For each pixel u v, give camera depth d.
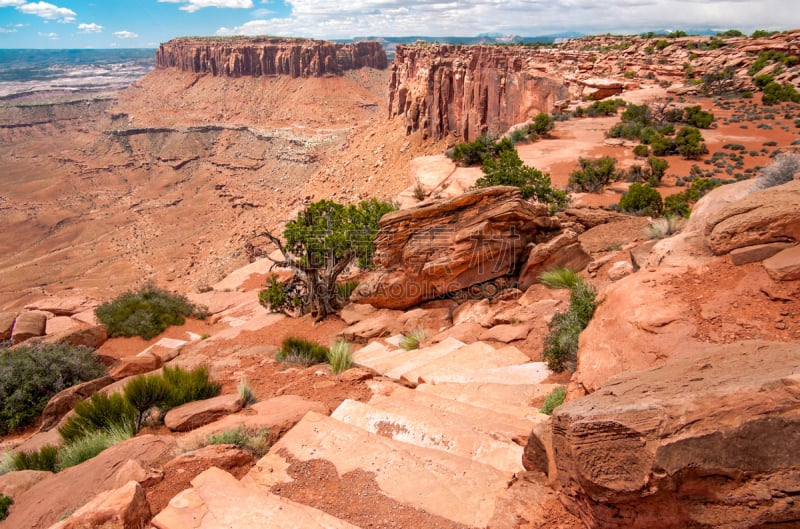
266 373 11.41
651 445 3.35
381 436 6.16
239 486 5.11
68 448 7.91
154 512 5.11
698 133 37.22
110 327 21.09
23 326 19.70
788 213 6.71
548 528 4.08
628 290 7.47
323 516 4.60
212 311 26.98
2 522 5.73
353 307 17.95
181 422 8.12
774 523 2.96
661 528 3.39
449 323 14.83
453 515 4.69
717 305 6.47
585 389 6.73
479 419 7.04
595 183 29.48
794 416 2.98
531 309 12.66
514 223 14.76
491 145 38.69
